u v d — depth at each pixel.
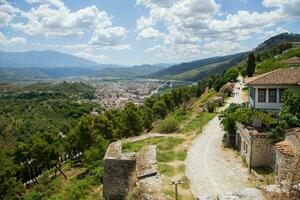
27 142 57.09
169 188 21.53
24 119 142.25
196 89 115.06
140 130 60.78
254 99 34.25
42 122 137.12
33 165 56.00
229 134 32.47
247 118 29.61
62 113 158.50
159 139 36.84
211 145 33.06
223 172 24.91
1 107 169.75
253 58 84.38
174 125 44.22
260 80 33.75
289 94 27.70
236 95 66.38
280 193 13.31
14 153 55.41
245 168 25.64
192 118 51.34
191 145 33.28
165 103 83.00
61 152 57.09
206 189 21.48
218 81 90.56
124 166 23.05
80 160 63.78
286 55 79.56
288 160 18.88
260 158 24.77
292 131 20.75
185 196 20.25
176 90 99.56
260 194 13.40
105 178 23.31
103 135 57.81
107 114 65.50
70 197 29.30
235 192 13.75
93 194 28.95
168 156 29.12
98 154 49.19
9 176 46.62
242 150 28.33
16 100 197.88
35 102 183.75
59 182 48.88
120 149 25.95
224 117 36.16
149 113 69.94
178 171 25.23
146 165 22.73
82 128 56.47
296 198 12.93
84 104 178.88
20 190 47.09
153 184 20.14
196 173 24.80
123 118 60.75
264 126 27.48
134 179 22.31
